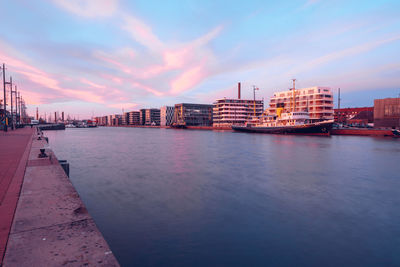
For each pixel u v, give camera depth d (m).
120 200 14.20
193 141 61.56
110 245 8.93
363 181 19.20
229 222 11.11
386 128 75.44
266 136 77.75
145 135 95.06
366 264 7.95
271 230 10.35
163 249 8.66
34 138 29.72
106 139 70.62
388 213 12.44
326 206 13.40
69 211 5.68
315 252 8.66
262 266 7.74
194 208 12.89
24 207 5.92
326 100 110.81
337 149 41.25
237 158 31.48
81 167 25.09
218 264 7.77
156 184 17.98
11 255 3.69
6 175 9.53
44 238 4.30
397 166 25.67
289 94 124.94
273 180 19.38
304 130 75.88
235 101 156.12
